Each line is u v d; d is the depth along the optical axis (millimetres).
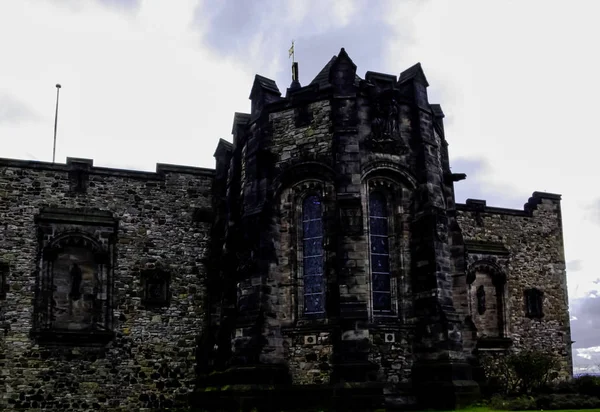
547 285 38938
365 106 25594
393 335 23984
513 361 30875
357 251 23484
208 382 27609
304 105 25891
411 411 23000
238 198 28031
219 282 29828
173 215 31688
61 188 30109
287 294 24922
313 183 25500
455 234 27281
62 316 28953
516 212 39094
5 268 28438
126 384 29312
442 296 24188
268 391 23141
